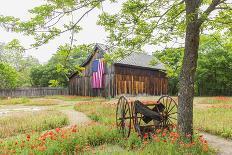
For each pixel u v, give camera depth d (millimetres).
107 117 16453
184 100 9336
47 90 49375
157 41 9039
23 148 8703
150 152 8031
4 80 48094
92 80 42156
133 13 8289
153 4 8562
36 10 6750
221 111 19312
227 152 9398
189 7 8742
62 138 9344
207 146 8836
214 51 46844
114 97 38594
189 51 9219
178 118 9484
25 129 13969
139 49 9109
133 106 11289
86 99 37500
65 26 7055
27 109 26469
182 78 9414
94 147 10023
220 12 8672
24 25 6742
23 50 7094
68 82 51281
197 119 15336
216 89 50125
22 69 70688
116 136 10898
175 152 7859
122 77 39750
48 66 56062
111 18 8367
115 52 9359
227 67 46625
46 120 15414
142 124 13062
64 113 20047
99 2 7137
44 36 7016
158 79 45375
